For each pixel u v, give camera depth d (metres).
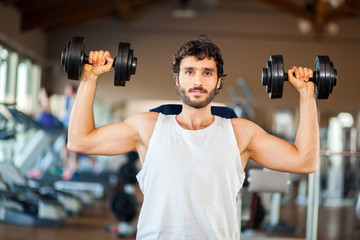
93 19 11.40
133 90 11.60
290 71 1.48
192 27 11.79
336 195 8.30
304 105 1.48
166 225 1.36
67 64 1.43
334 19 10.03
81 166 8.05
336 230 5.25
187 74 1.41
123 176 4.41
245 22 11.80
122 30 11.67
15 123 4.78
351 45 11.74
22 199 4.99
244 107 4.66
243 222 3.24
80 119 1.44
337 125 11.09
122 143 1.47
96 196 7.18
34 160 5.62
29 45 9.96
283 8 9.82
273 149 1.47
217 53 1.43
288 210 6.69
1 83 8.21
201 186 1.35
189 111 1.44
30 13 9.55
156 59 11.69
